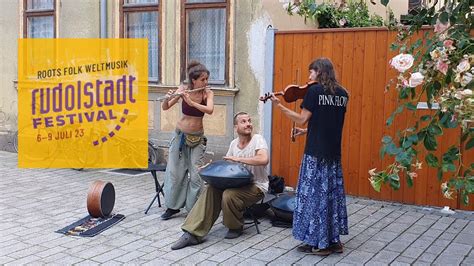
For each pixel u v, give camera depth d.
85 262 4.21
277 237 4.86
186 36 7.96
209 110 5.20
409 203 6.02
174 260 4.27
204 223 4.67
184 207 5.54
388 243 4.73
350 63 6.25
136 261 4.25
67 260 4.25
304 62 6.55
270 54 6.74
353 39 6.22
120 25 8.49
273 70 6.75
